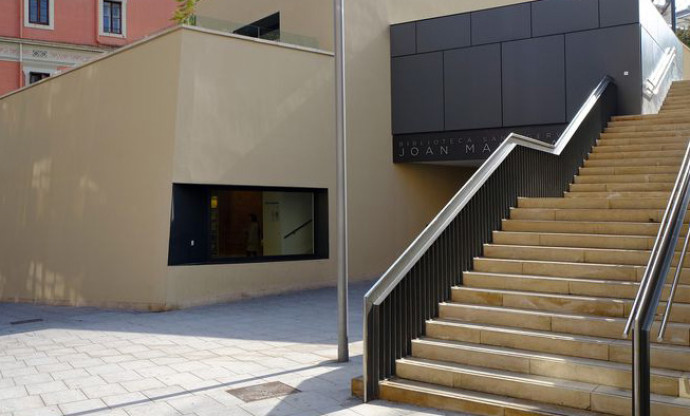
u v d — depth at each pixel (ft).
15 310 44.60
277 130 43.88
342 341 24.57
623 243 23.82
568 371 17.92
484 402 17.52
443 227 23.17
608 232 25.09
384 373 19.90
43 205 49.42
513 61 47.06
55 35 90.02
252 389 20.74
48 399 19.94
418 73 50.49
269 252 44.34
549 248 24.36
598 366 17.40
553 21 45.93
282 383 21.42
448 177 56.59
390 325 20.30
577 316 20.08
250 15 57.82
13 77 87.40
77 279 45.09
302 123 45.37
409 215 52.54
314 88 46.19
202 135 40.04
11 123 54.80
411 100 50.72
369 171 49.57
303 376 22.34
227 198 42.29
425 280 22.22
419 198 53.52
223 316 35.83
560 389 17.07
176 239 38.96
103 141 43.68
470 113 48.47
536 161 30.66
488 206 26.76
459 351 19.99
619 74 43.65
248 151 42.27
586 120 36.94
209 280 40.04
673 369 16.79
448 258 23.72
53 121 48.83
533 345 19.54
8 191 54.65
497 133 47.60
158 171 39.50
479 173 26.27
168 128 39.17
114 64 43.32
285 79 44.52
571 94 45.09
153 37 40.60
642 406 13.39
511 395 17.94
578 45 45.03
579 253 23.66
